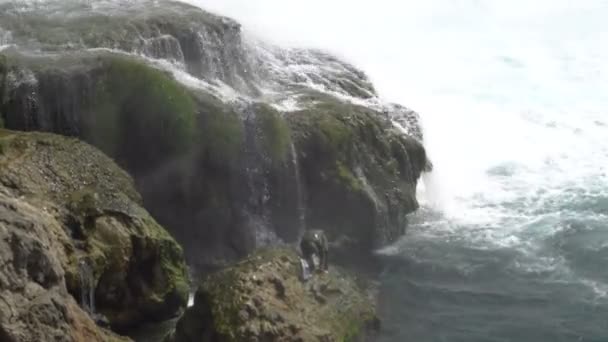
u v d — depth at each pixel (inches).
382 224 896.9
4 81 857.5
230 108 884.0
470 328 777.6
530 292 829.2
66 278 674.2
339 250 876.6
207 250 856.9
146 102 862.5
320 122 920.9
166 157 855.7
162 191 855.7
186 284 773.9
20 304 580.7
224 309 682.8
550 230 929.5
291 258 755.4
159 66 916.6
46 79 859.4
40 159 760.3
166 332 752.3
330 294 756.6
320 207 898.7
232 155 863.1
